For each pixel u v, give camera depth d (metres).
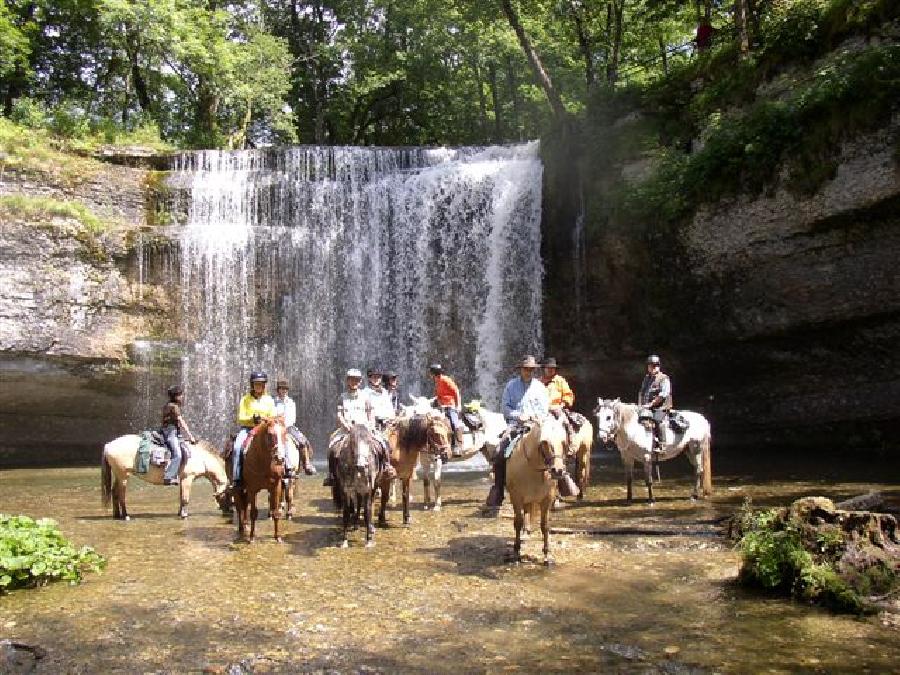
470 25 30.95
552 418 8.66
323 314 24.89
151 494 15.09
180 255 23.20
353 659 5.92
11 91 31.84
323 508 12.93
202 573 8.52
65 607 7.30
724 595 7.41
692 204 18.61
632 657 5.86
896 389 17.53
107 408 23.09
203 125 34.97
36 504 13.78
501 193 24.47
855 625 6.50
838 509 8.56
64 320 21.31
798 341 18.31
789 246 17.11
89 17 31.50
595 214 21.59
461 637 6.38
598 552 9.23
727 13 31.00
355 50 41.28
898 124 14.88
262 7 38.94
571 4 32.50
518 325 23.78
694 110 20.61
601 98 23.06
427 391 24.47
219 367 23.64
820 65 17.64
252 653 6.07
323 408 24.72
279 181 25.47
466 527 10.98
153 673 5.68
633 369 21.91
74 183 23.41
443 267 24.88
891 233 15.67
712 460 17.97
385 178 25.97
